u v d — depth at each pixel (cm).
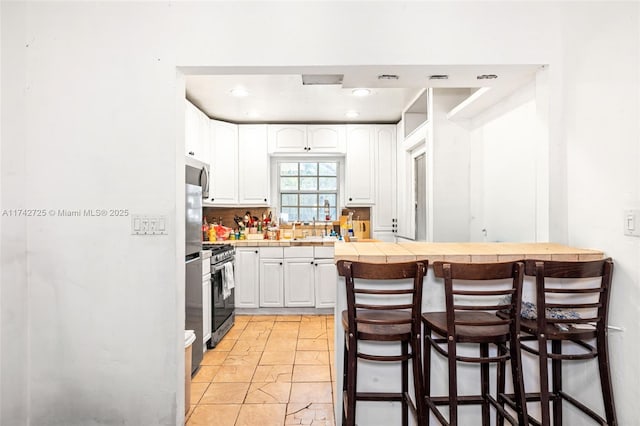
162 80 186
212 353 296
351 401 156
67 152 186
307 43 188
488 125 279
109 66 186
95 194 186
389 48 189
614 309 164
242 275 402
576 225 186
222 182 422
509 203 249
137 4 187
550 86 192
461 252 177
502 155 258
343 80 212
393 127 447
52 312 187
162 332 186
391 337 156
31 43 185
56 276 186
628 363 157
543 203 202
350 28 189
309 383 244
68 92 186
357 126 446
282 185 480
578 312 180
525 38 191
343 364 188
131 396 186
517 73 205
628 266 156
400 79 212
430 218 313
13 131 179
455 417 147
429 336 171
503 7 190
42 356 187
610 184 164
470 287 185
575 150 184
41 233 186
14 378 179
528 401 178
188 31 187
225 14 188
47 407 187
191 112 357
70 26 186
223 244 378
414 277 154
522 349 173
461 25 190
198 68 190
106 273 187
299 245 405
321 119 436
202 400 223
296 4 188
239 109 393
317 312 409
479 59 190
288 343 318
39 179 186
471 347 186
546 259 168
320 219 480
